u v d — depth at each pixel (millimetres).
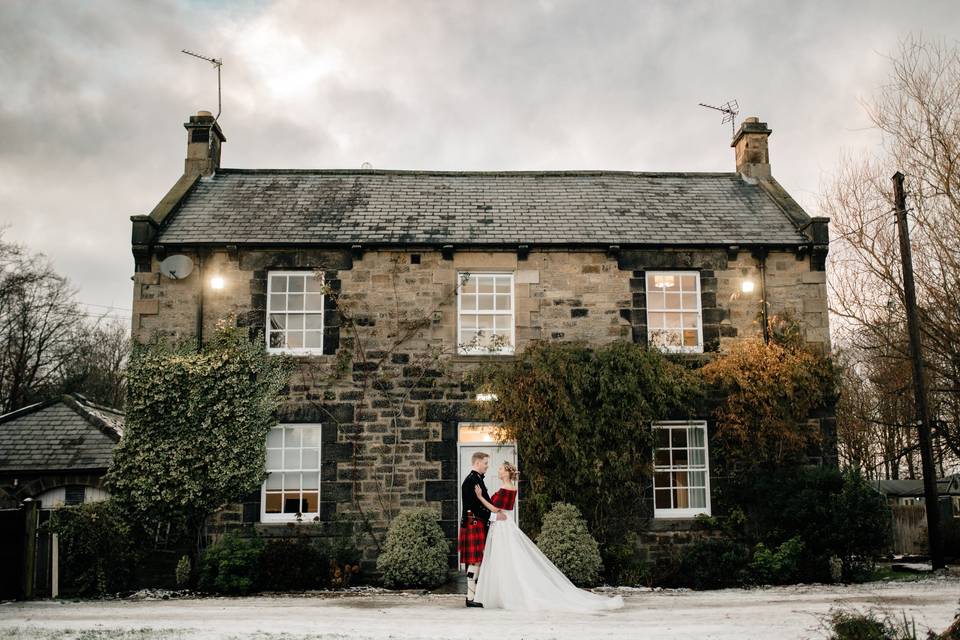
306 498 14383
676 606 10352
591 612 9789
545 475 13875
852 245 20047
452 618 9297
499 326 15164
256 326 14695
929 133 18000
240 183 17156
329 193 16828
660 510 14562
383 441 14375
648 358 14312
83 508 12969
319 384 14500
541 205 16609
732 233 15719
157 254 14906
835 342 24562
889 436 28875
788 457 14453
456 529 14188
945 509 21797
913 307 15234
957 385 18562
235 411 13992
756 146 18156
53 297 32281
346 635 8086
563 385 14070
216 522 14000
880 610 8188
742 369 14438
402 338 14742
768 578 13109
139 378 14031
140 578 13406
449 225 15648
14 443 16188
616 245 15109
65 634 8258
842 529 12875
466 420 14453
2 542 11875
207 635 8148
